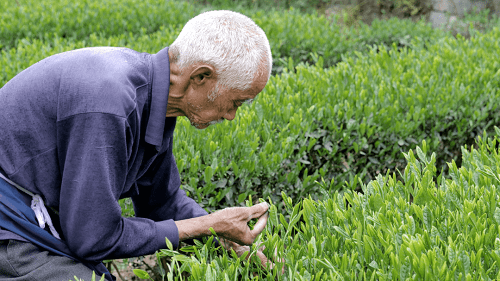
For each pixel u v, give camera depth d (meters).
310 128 2.95
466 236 1.51
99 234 1.48
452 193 1.72
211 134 2.71
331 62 5.83
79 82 1.46
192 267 1.46
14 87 1.54
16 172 1.50
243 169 2.57
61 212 1.50
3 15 6.07
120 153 1.47
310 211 1.73
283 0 10.01
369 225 1.54
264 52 1.63
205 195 2.55
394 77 3.75
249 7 10.06
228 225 1.68
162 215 2.07
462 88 3.43
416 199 1.76
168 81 1.60
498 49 4.71
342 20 9.16
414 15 8.91
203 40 1.55
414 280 1.32
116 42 5.10
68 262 1.58
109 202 1.47
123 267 2.93
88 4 6.91
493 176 1.79
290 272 1.38
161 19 6.76
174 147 2.64
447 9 8.52
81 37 6.13
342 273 1.43
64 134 1.46
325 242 1.60
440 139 3.28
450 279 1.29
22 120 1.49
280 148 2.75
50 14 6.25
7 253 1.51
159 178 1.96
